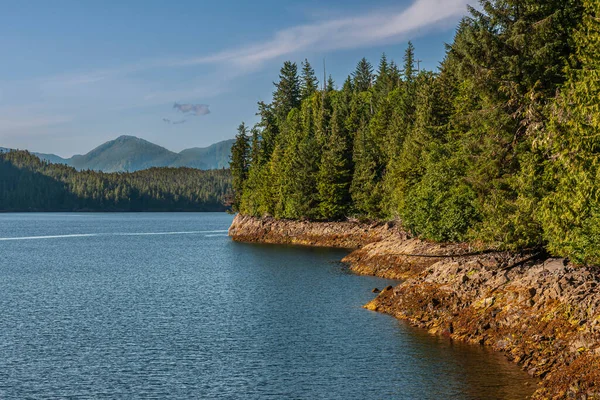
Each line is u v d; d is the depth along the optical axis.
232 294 45.53
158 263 72.50
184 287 50.09
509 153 38.69
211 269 64.38
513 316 27.45
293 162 111.25
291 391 22.58
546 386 21.05
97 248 100.06
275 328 32.84
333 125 107.31
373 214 93.69
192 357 27.39
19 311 39.25
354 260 64.06
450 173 53.22
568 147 23.09
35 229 169.00
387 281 50.28
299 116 147.50
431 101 70.81
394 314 35.19
